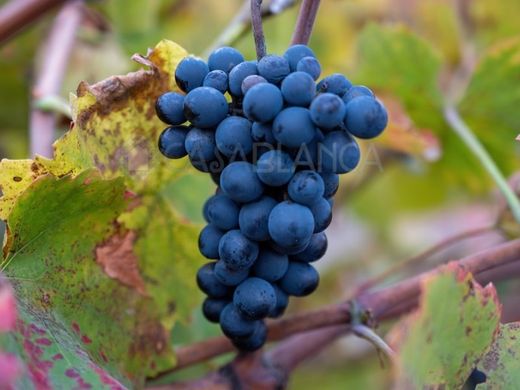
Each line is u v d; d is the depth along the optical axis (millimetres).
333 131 460
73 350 490
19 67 863
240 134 463
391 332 483
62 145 511
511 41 734
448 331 480
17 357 453
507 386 509
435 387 476
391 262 1137
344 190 964
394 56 762
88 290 530
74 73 835
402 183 1097
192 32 951
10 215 493
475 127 792
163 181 556
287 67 468
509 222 649
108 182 510
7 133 914
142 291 551
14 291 495
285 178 460
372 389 1010
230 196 472
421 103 781
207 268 506
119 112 529
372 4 980
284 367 589
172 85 534
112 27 882
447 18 955
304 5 510
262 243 489
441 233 1174
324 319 550
